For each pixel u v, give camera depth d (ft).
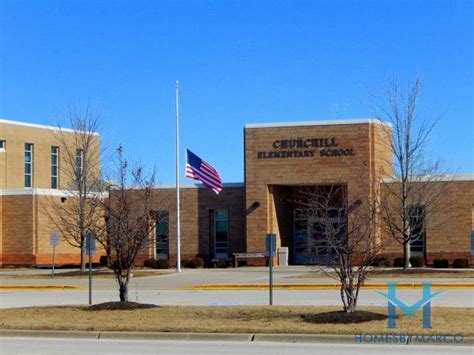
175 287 112.98
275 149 163.63
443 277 116.47
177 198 150.30
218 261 163.73
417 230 150.82
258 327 59.88
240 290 105.91
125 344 56.39
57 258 187.32
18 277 139.95
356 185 156.56
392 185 147.74
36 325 63.62
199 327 60.54
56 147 234.17
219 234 173.06
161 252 173.27
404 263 131.75
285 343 56.24
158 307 74.64
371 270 100.48
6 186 218.59
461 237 151.84
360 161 157.07
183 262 166.71
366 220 80.84
